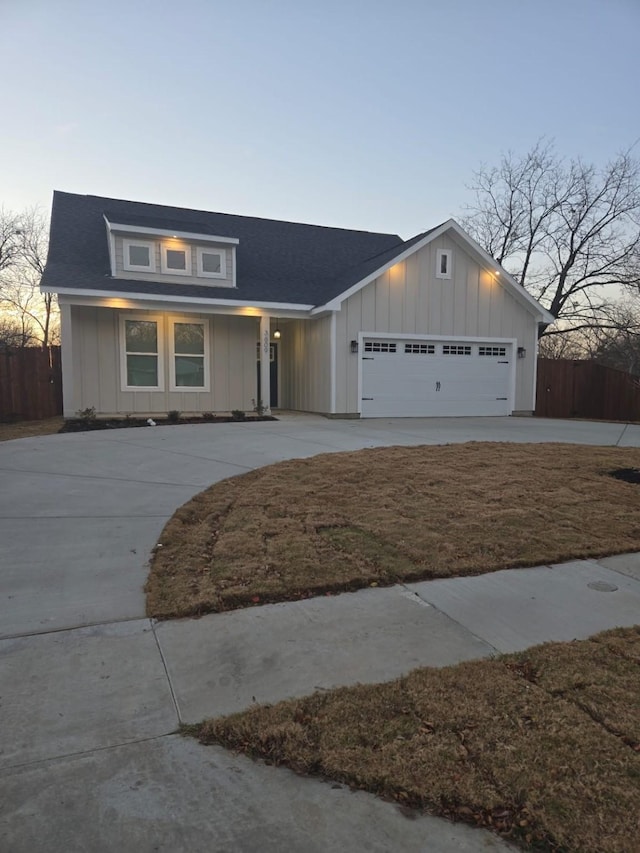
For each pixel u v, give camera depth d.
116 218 13.47
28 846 1.55
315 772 1.88
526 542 4.35
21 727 2.10
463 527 4.66
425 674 2.48
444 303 14.93
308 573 3.65
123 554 4.03
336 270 16.34
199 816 1.69
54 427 11.06
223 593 3.34
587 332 26.06
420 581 3.64
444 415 15.22
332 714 2.18
